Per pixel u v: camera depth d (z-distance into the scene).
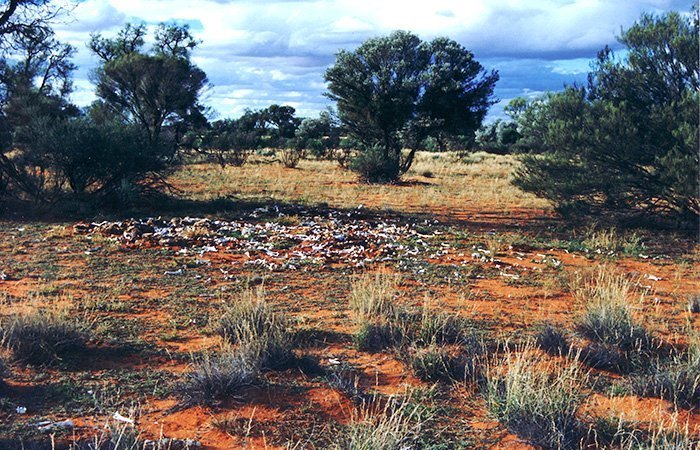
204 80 33.56
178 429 4.05
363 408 4.42
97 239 10.95
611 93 15.52
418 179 27.89
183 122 35.00
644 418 4.40
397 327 5.97
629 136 13.98
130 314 6.70
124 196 15.88
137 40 38.25
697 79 14.34
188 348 5.63
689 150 13.46
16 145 17.22
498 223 15.00
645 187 14.59
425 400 4.62
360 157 26.19
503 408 4.35
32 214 14.17
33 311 5.93
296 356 5.28
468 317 6.80
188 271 8.89
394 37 27.98
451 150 56.81
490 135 69.81
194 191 20.56
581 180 14.82
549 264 10.17
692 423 4.33
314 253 10.42
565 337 6.01
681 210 14.51
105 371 5.00
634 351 5.73
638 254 11.43
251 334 5.40
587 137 14.48
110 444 3.58
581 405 4.55
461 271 9.44
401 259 10.19
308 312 6.97
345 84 27.66
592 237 12.77
